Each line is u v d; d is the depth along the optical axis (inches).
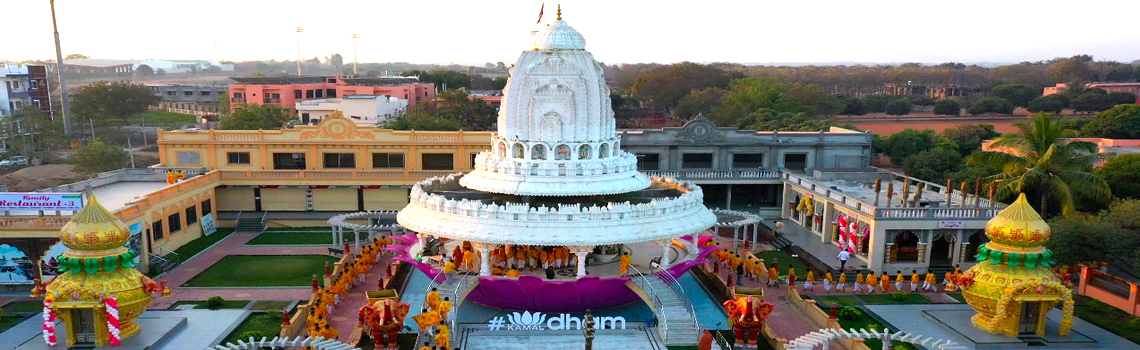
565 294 1701.5
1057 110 6624.0
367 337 1612.9
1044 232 1552.7
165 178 2837.1
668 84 7214.6
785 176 2837.1
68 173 4116.6
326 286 1969.7
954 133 4121.6
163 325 1627.7
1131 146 3260.3
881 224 2098.9
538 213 1679.4
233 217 2847.0
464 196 1998.0
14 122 4534.9
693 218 1836.9
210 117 6038.4
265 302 1861.5
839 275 2101.4
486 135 2878.9
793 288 1903.3
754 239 2482.8
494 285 1710.1
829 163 3046.3
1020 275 1566.2
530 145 1820.9
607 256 1903.3
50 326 1494.8
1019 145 2249.0
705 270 2146.9
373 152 2883.9
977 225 2122.3
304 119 4643.2
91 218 1487.5
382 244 2346.2
